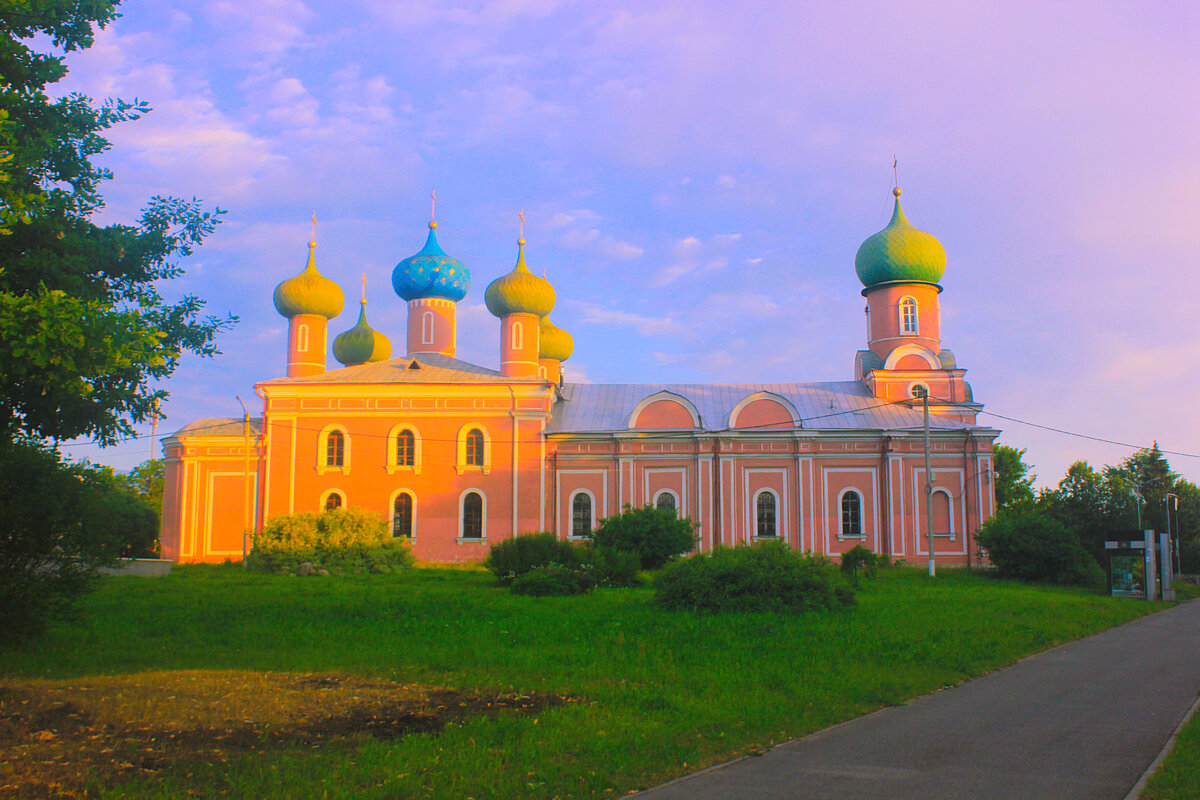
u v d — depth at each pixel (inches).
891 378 2021.4
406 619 824.9
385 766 348.2
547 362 2305.6
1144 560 1353.3
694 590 912.3
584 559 1290.6
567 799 319.9
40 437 626.2
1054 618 922.7
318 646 660.7
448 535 1841.8
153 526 2349.9
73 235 586.9
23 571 620.1
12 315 464.4
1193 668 620.1
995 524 1651.1
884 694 497.4
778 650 644.1
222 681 507.8
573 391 2142.0
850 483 1876.2
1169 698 507.2
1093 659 665.0
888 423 1929.1
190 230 660.1
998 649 674.8
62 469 639.1
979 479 1854.1
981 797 324.2
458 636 711.7
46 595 617.9
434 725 418.6
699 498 1884.8
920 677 551.5
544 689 499.8
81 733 390.3
